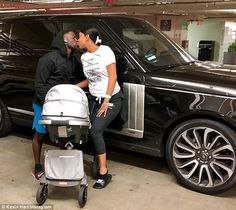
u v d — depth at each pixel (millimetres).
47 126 2859
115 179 3445
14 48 4211
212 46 14750
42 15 4141
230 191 3211
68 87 2900
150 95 3201
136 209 2887
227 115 2865
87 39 3031
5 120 4469
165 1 8336
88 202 2990
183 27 12570
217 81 3014
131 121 3352
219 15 12172
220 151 3002
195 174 3199
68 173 2889
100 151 3197
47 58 3117
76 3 9023
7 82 4207
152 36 3848
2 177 3457
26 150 4223
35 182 3365
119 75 3352
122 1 8711
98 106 3178
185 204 2965
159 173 3604
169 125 3172
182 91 3049
